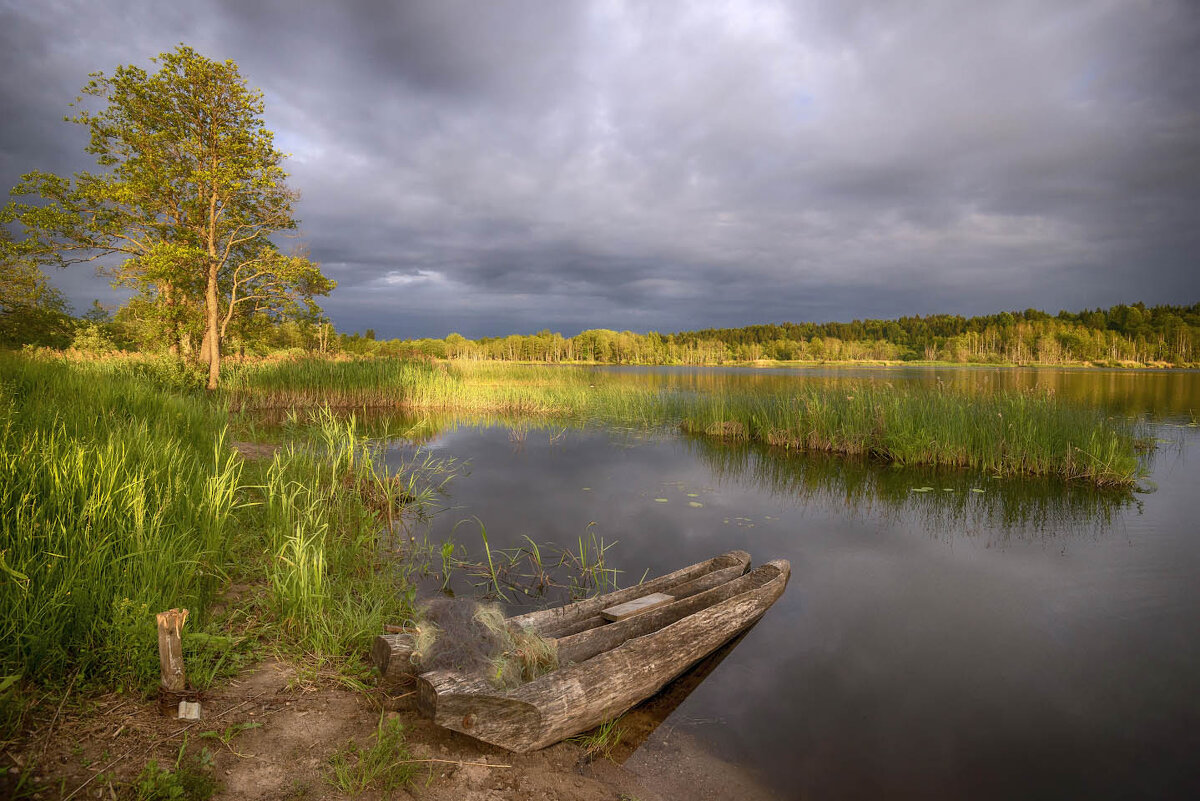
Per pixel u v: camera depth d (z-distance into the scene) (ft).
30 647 9.89
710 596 16.05
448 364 105.50
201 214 69.10
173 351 74.59
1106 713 12.32
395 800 8.68
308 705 10.68
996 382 98.12
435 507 26.73
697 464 37.88
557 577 19.06
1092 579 19.45
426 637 10.97
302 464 27.78
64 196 66.80
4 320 71.00
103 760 8.43
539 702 10.08
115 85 63.72
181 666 10.04
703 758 10.91
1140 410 64.64
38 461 15.38
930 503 29.01
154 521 14.26
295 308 79.66
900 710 12.44
